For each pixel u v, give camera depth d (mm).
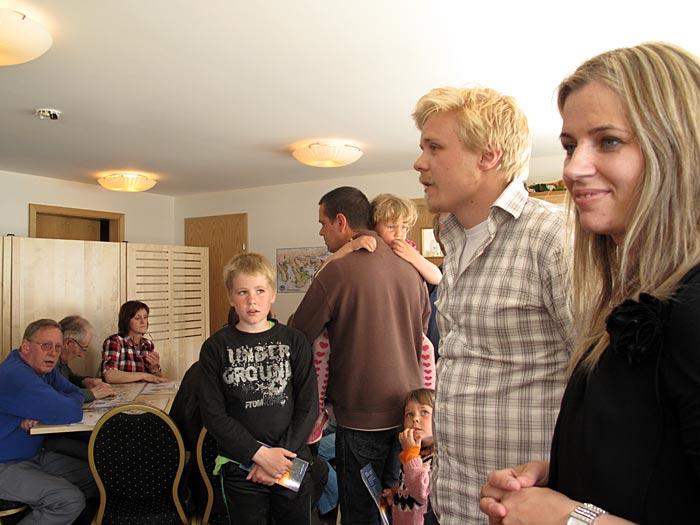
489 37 2229
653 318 506
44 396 2463
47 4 1913
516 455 993
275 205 5824
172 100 2982
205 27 2104
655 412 502
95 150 4113
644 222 555
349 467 1778
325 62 2471
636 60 582
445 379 1101
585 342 677
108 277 4734
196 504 2227
